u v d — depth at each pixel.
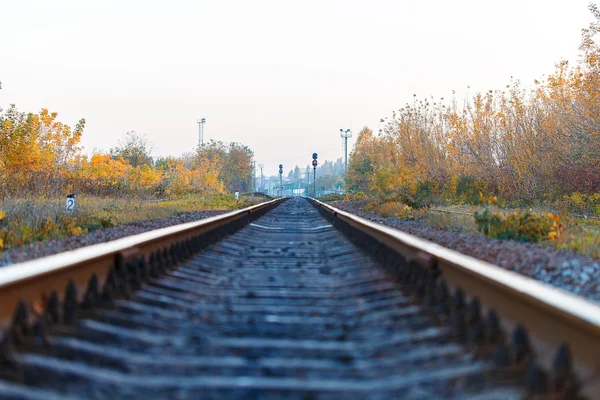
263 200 60.50
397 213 22.03
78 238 12.09
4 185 19.66
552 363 3.27
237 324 4.66
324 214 23.94
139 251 7.01
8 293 3.96
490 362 3.45
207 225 11.83
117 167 31.12
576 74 24.17
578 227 13.80
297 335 4.36
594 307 3.42
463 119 28.84
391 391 3.14
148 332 4.27
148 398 2.99
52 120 25.58
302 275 7.43
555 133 24.94
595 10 21.94
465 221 16.06
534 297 3.65
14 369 3.15
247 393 3.09
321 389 3.14
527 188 25.47
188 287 6.20
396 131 32.75
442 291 4.90
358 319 4.79
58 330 3.97
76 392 3.03
